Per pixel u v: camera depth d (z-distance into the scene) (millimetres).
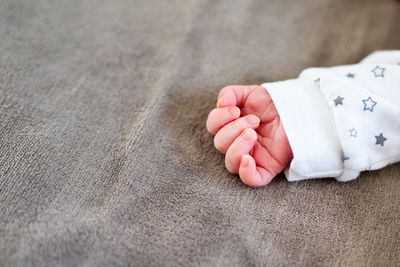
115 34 373
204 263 305
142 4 388
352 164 318
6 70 350
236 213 318
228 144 325
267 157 324
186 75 359
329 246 313
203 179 327
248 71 365
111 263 302
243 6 393
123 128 338
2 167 320
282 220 318
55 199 315
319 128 320
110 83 353
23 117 335
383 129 321
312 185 328
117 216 312
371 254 311
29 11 375
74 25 374
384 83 324
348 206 323
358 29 388
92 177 322
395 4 400
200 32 377
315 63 373
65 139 331
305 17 392
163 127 340
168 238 309
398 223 319
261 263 307
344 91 320
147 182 323
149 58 365
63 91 347
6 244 302
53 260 300
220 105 330
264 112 331
